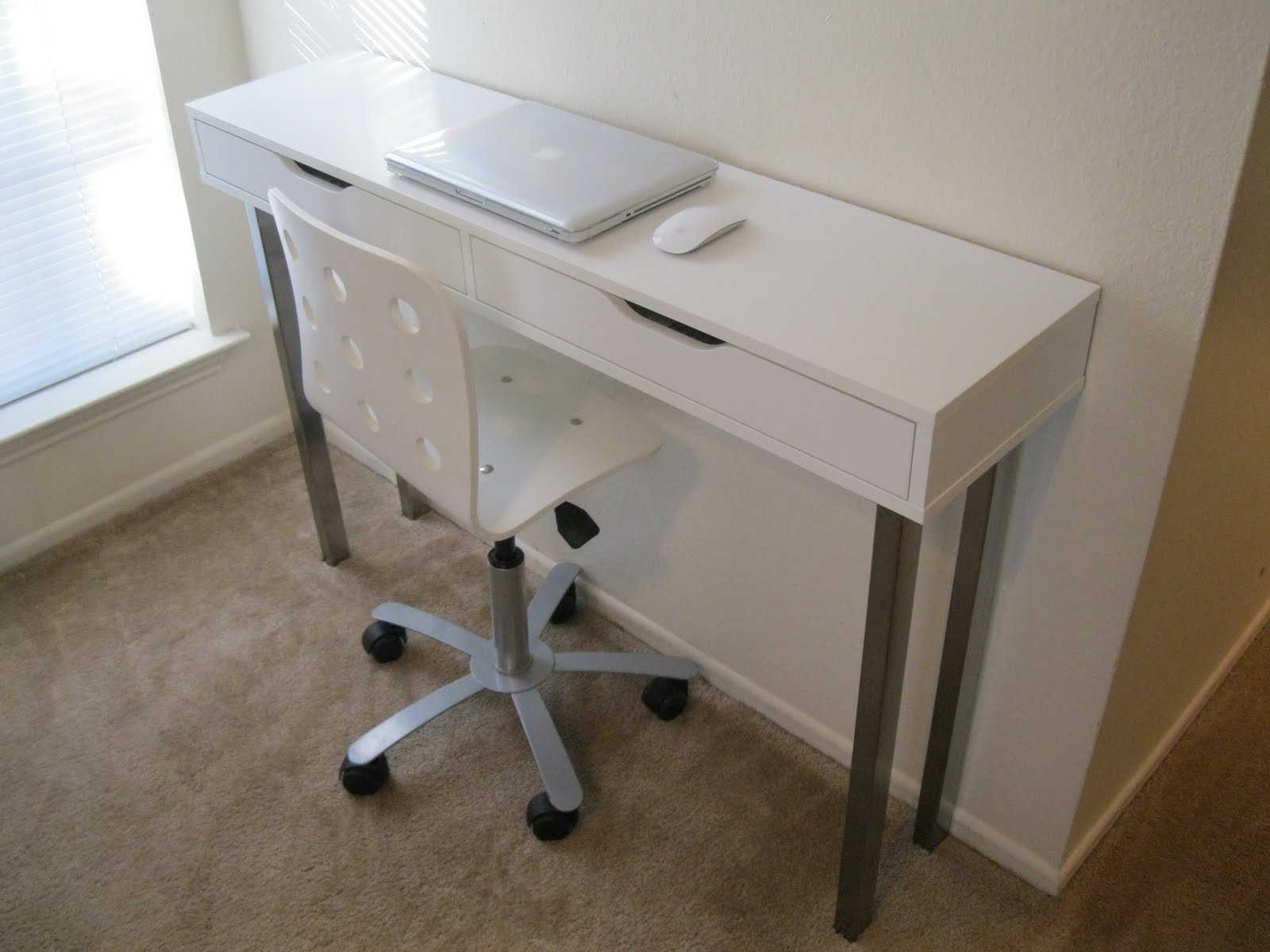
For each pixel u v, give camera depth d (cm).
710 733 185
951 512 145
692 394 125
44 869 166
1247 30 103
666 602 195
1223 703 188
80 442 221
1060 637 144
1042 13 115
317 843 169
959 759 162
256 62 218
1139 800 173
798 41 137
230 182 175
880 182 138
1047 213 124
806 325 116
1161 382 121
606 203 135
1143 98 111
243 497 236
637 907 160
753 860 166
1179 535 139
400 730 175
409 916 159
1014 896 162
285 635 204
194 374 232
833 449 114
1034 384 118
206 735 185
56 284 214
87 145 209
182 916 159
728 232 135
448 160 146
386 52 190
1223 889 161
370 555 221
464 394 133
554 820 166
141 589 214
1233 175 108
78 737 185
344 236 132
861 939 156
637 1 150
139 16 205
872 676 132
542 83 169
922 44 126
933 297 121
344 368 150
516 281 138
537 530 212
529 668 184
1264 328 130
